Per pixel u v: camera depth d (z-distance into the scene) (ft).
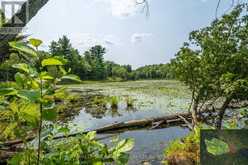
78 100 103.04
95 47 408.46
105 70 411.13
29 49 5.24
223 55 44.06
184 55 47.01
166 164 29.60
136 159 36.01
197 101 48.03
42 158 6.08
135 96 123.65
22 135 5.94
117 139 7.74
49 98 5.51
